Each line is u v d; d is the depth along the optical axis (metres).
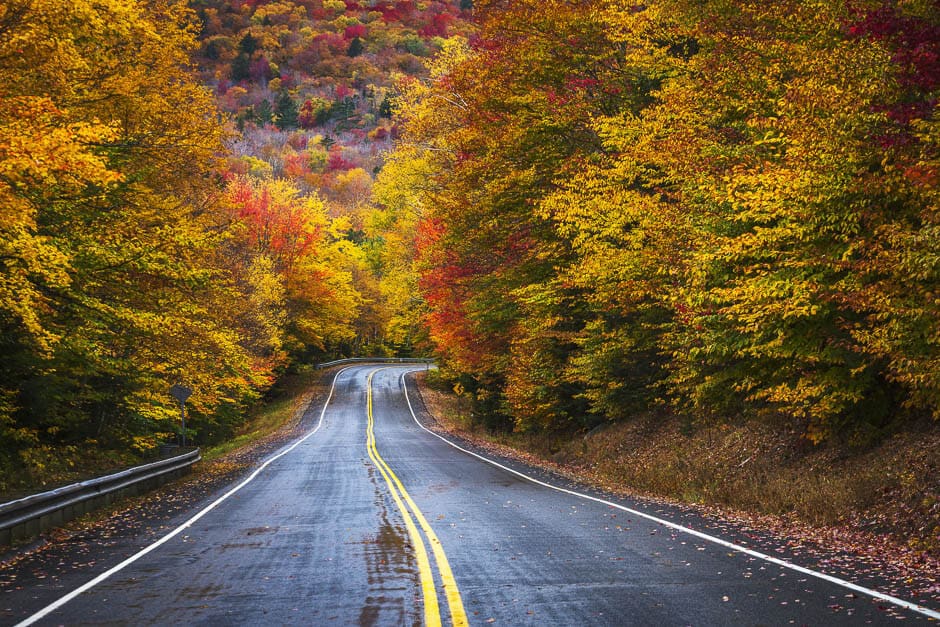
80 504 14.40
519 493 16.22
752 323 12.42
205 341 20.69
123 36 17.20
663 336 18.06
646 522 11.69
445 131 40.06
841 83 11.31
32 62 14.04
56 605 7.32
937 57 10.35
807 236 11.79
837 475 13.19
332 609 6.80
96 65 17.38
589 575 7.94
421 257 43.03
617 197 17.88
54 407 20.53
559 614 6.45
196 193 22.98
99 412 24.41
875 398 13.74
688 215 15.24
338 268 74.69
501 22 23.78
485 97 24.98
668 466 18.47
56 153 11.20
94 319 17.64
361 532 11.12
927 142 10.22
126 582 8.27
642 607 6.63
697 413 19.58
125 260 16.83
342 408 58.59
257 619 6.56
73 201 16.84
